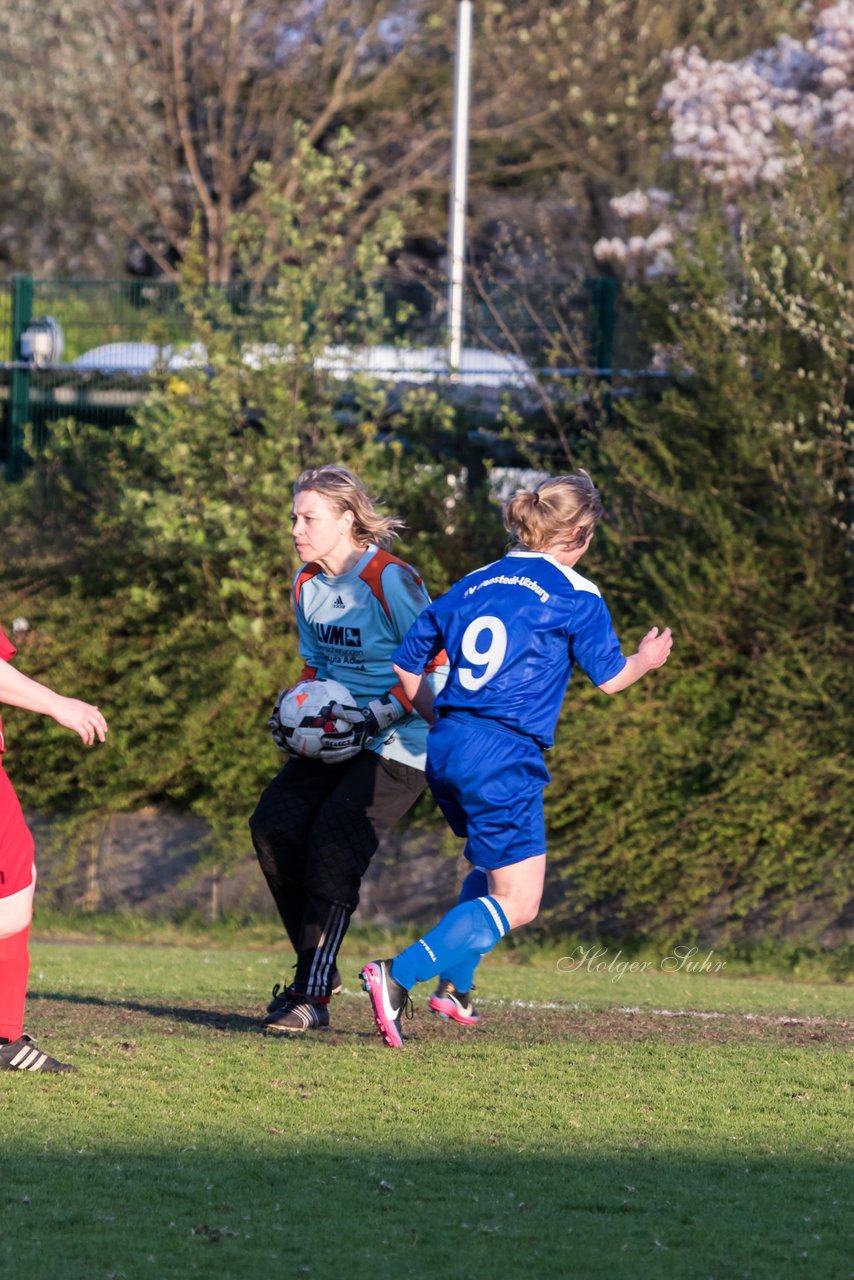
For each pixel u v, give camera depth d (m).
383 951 36.78
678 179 82.81
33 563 44.56
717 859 37.19
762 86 64.62
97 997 24.44
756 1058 19.94
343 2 114.81
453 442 45.88
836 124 60.47
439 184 108.75
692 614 39.00
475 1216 12.52
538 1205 12.89
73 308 51.62
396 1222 12.29
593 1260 11.48
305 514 20.95
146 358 50.53
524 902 18.53
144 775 40.22
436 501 43.66
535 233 102.44
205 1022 21.48
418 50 117.06
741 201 44.31
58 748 41.41
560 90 100.69
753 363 42.03
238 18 110.56
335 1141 14.70
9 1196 12.64
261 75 116.25
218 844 39.75
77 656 42.22
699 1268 11.36
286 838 21.23
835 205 42.91
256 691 40.53
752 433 40.19
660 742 38.06
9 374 51.88
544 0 101.00
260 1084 16.98
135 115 113.12
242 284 46.66
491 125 112.25
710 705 38.75
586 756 37.78
